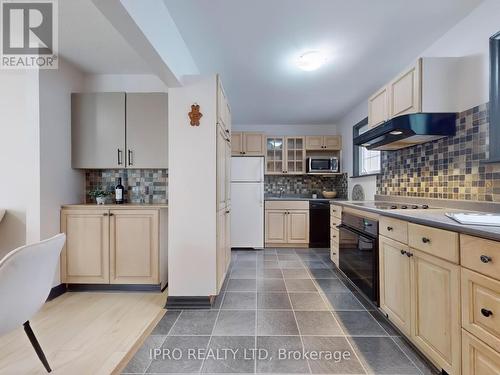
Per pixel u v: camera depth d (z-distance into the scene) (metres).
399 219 1.67
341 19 1.92
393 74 2.84
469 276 1.12
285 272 3.08
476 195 1.81
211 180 2.17
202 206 2.17
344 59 2.52
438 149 2.17
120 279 2.51
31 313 1.29
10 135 2.40
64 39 2.19
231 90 3.31
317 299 2.32
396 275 1.72
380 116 2.56
